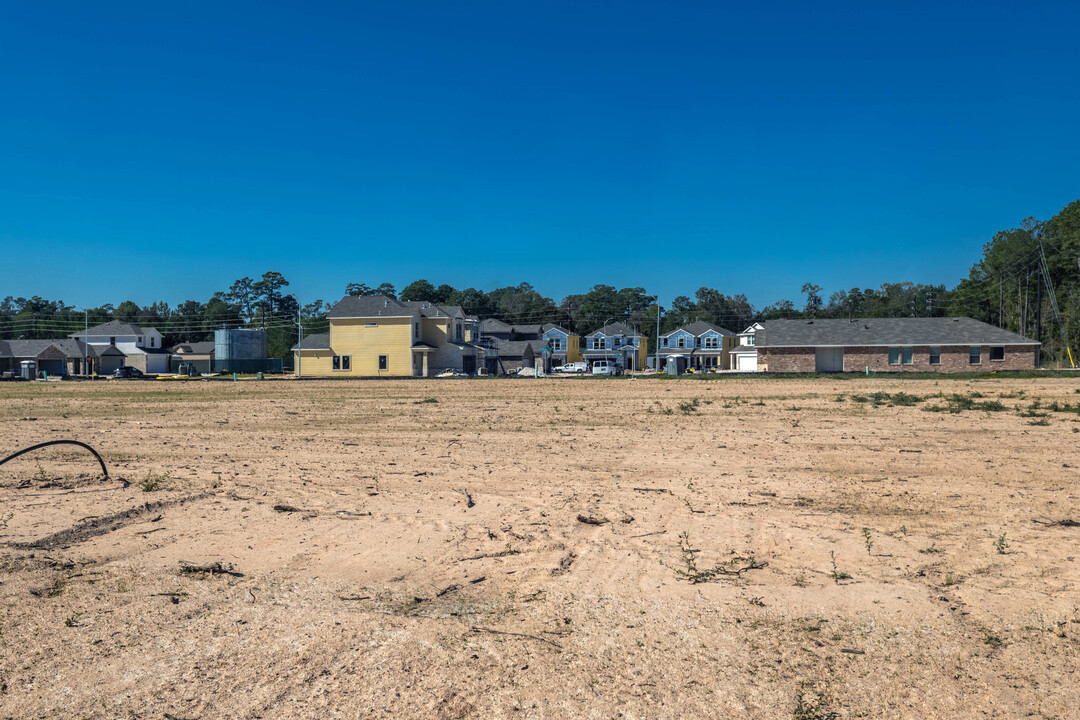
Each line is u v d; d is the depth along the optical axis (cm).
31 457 1337
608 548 713
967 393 2677
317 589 606
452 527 799
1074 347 6494
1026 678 436
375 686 432
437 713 400
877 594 577
